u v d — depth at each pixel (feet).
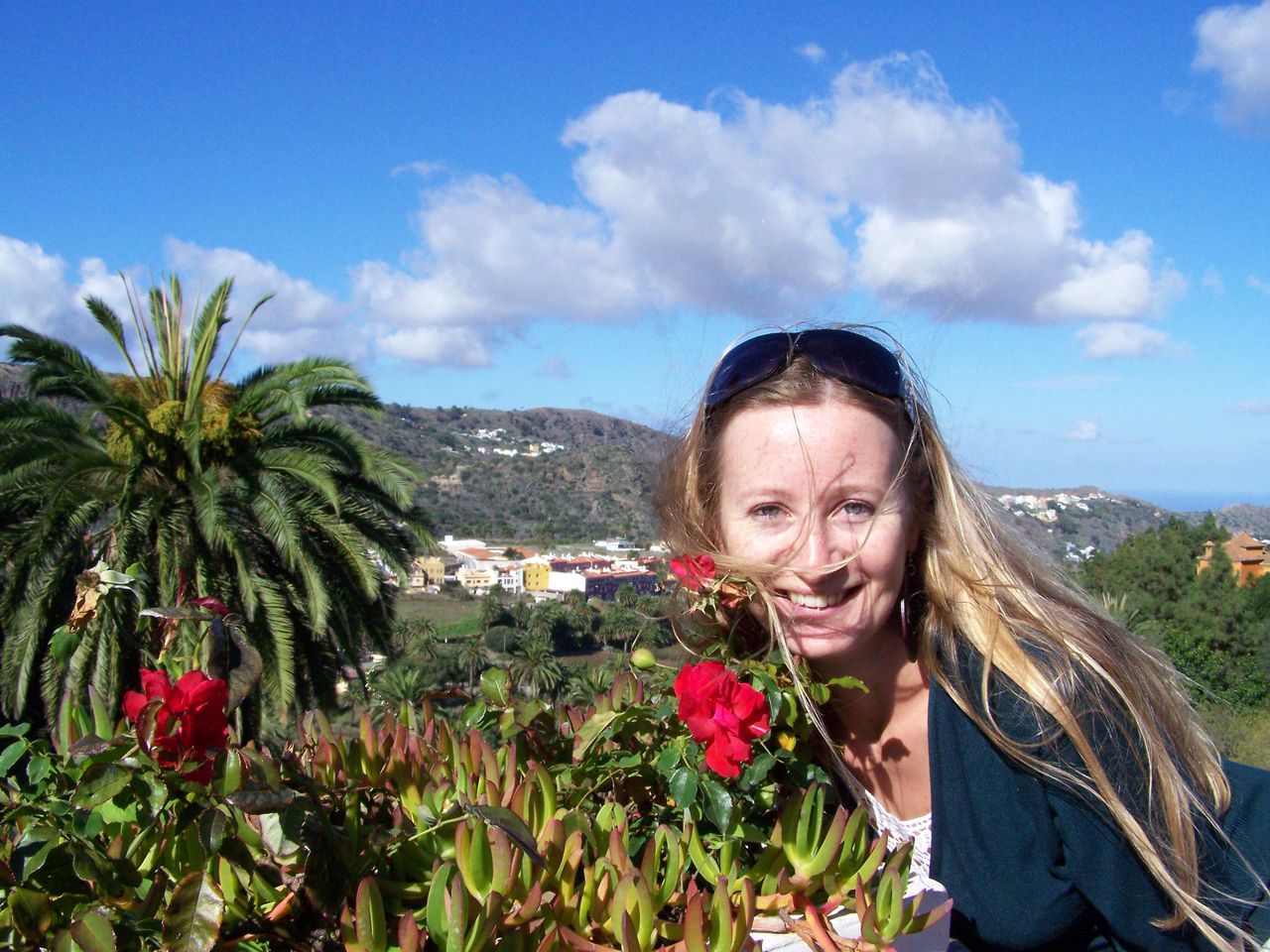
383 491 37.50
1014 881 4.50
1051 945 4.67
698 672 3.84
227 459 34.12
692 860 3.82
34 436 32.63
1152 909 4.41
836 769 5.09
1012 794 4.46
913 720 5.06
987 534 4.86
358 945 2.93
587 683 5.41
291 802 3.04
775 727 4.47
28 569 30.12
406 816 3.81
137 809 3.35
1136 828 4.22
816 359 4.46
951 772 4.65
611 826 3.91
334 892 3.05
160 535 30.99
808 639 4.57
